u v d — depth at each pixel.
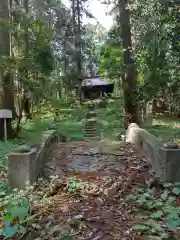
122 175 5.07
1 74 10.91
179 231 3.14
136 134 8.17
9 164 4.33
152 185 4.40
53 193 4.27
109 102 25.41
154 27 10.91
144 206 3.76
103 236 3.11
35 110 20.50
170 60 12.23
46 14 19.06
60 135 12.09
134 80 15.15
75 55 31.28
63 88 29.53
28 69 11.12
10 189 4.31
